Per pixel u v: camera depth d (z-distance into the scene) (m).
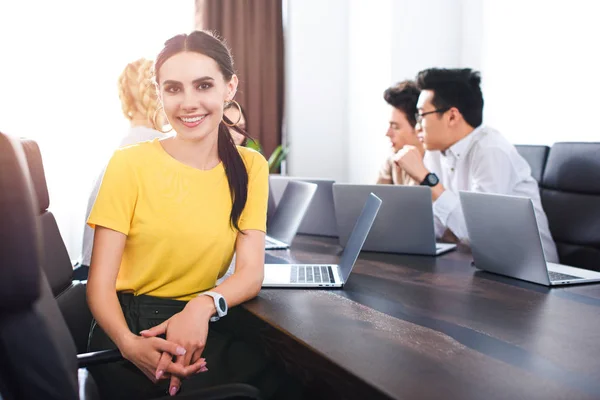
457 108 2.52
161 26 4.04
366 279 1.70
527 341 1.16
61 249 1.71
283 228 2.25
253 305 1.43
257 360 1.36
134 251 1.50
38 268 0.79
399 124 2.99
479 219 1.75
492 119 3.58
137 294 1.52
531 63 3.26
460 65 3.84
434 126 2.56
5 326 0.82
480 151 2.49
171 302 1.51
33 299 0.81
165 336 1.37
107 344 1.46
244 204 1.55
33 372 0.85
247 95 4.19
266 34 4.21
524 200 1.58
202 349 1.33
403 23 3.74
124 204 1.46
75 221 3.91
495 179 2.44
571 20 2.99
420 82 2.58
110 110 3.95
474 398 0.90
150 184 1.47
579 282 1.65
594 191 2.35
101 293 1.40
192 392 1.10
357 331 1.23
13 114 3.71
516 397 0.90
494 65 3.55
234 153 1.56
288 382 1.25
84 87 3.89
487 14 3.59
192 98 1.46
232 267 1.86
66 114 3.85
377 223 2.06
